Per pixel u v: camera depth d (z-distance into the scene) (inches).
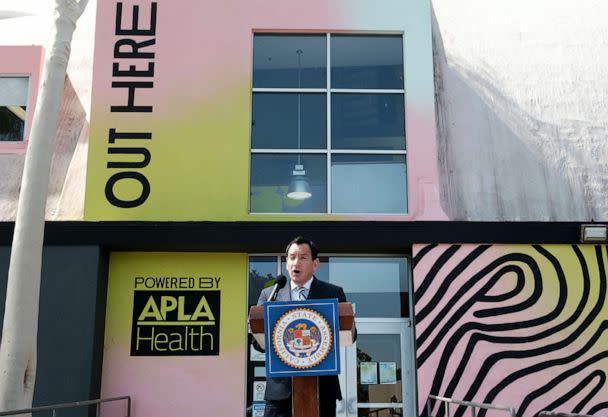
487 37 412.5
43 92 296.5
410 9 388.5
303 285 179.0
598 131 392.5
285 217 360.2
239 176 364.2
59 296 341.7
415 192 363.6
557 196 378.6
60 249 347.3
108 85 371.2
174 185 361.1
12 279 275.6
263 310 156.8
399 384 357.7
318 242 350.9
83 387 331.9
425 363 340.8
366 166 375.2
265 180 371.6
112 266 359.3
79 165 379.2
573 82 402.6
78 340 336.8
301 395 154.0
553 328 346.3
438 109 394.0
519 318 347.3
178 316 354.3
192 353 350.0
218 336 352.5
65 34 305.4
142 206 357.4
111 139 365.1
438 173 374.9
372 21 386.9
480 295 348.8
